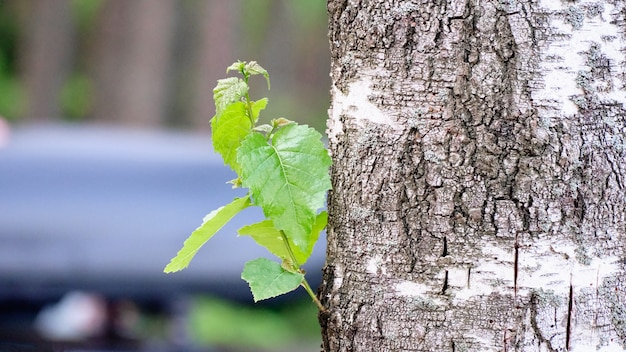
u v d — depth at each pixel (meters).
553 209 1.25
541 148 1.25
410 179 1.26
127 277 2.19
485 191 1.25
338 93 1.29
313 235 1.31
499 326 1.25
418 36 1.26
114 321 2.28
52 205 2.17
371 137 1.27
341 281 1.29
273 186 1.27
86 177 2.21
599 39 1.25
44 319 2.24
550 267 1.25
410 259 1.27
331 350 1.29
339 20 1.29
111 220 2.18
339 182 1.29
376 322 1.27
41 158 2.24
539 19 1.25
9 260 2.12
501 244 1.25
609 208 1.25
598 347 1.25
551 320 1.25
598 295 1.25
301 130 1.28
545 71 1.25
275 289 1.28
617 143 1.25
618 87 1.25
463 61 1.25
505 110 1.25
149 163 2.27
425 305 1.26
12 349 2.14
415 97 1.26
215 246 2.24
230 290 2.26
